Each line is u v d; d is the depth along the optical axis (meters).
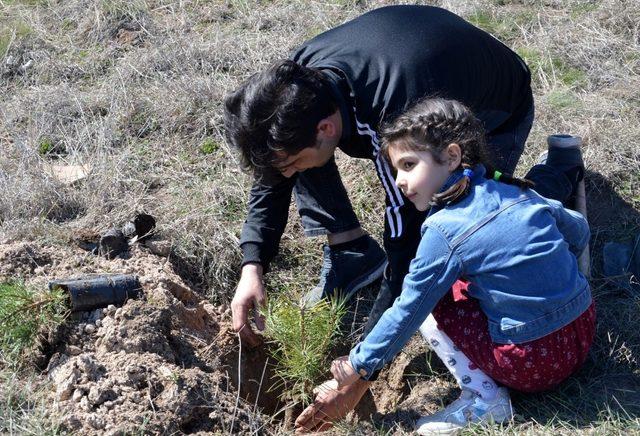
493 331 2.66
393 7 2.90
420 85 2.62
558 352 2.64
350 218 3.38
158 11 5.42
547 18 5.10
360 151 2.79
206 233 3.64
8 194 3.79
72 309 2.91
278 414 3.20
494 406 2.74
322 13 5.18
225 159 4.16
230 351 3.10
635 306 3.24
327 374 3.14
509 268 2.55
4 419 2.61
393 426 2.85
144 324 2.89
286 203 3.15
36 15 5.38
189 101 4.45
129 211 3.75
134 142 4.28
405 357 3.23
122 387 2.68
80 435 2.55
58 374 2.75
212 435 2.67
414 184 2.55
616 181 3.86
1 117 4.52
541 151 4.03
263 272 3.14
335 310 3.07
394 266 2.79
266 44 5.00
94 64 4.96
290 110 2.42
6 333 2.82
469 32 2.84
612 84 4.54
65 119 4.48
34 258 3.24
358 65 2.64
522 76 3.15
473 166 2.59
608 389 2.86
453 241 2.54
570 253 2.69
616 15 4.98
